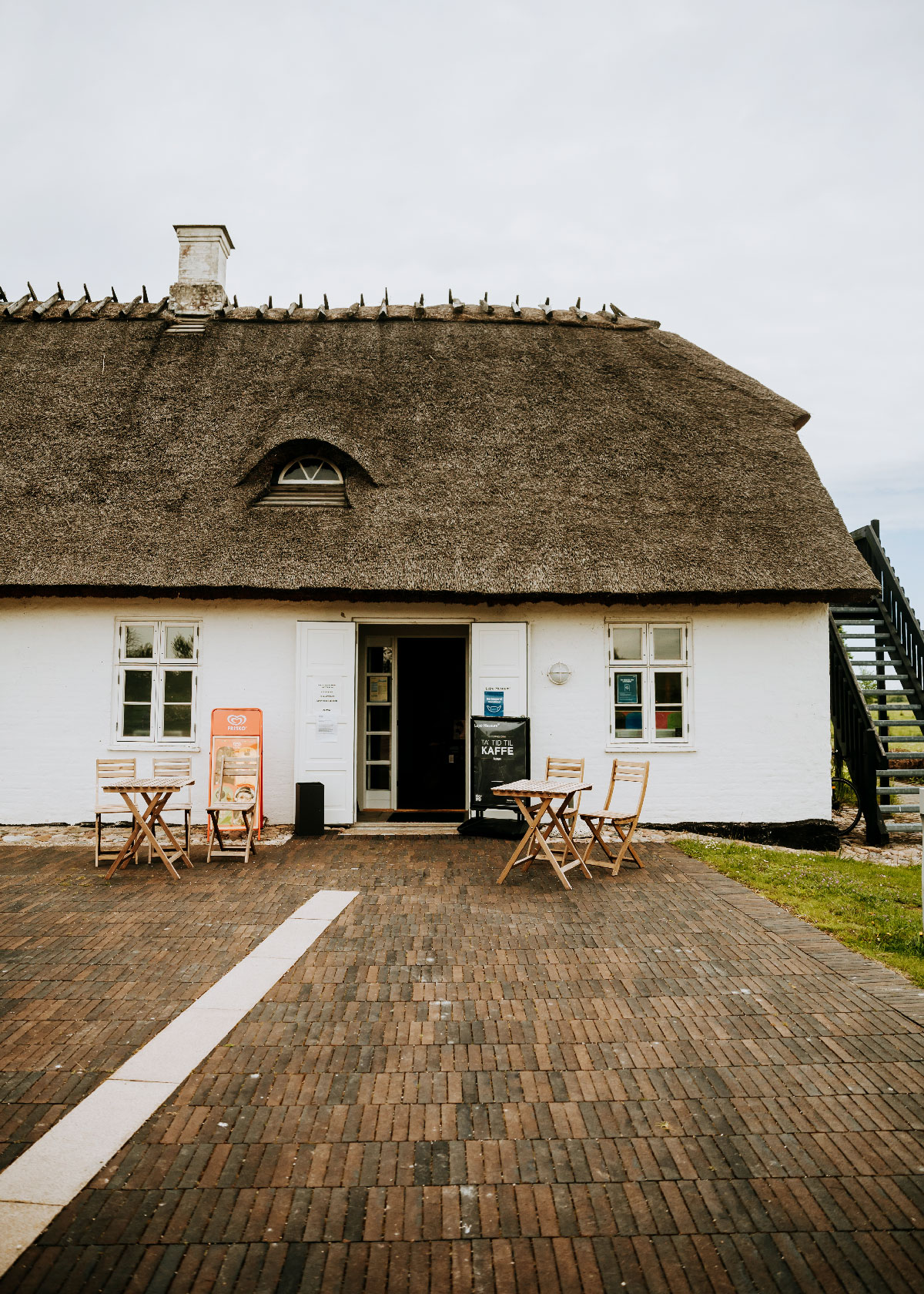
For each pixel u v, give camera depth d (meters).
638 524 10.81
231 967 5.60
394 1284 2.75
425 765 12.47
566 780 8.89
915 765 13.41
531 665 10.95
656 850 9.60
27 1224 3.00
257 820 9.80
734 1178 3.35
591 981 5.44
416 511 10.77
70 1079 4.07
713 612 11.03
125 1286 2.71
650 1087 4.07
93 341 13.32
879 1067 4.29
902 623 12.78
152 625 10.77
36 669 10.62
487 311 14.80
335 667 10.66
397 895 7.47
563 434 11.96
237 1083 4.05
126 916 6.76
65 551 10.13
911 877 8.91
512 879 8.12
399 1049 4.44
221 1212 3.09
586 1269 2.84
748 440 12.14
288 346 13.45
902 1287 2.76
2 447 11.34
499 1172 3.37
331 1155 3.47
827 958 5.86
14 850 9.27
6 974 5.43
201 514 10.66
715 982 5.42
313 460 11.48
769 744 10.98
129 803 8.12
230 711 10.05
